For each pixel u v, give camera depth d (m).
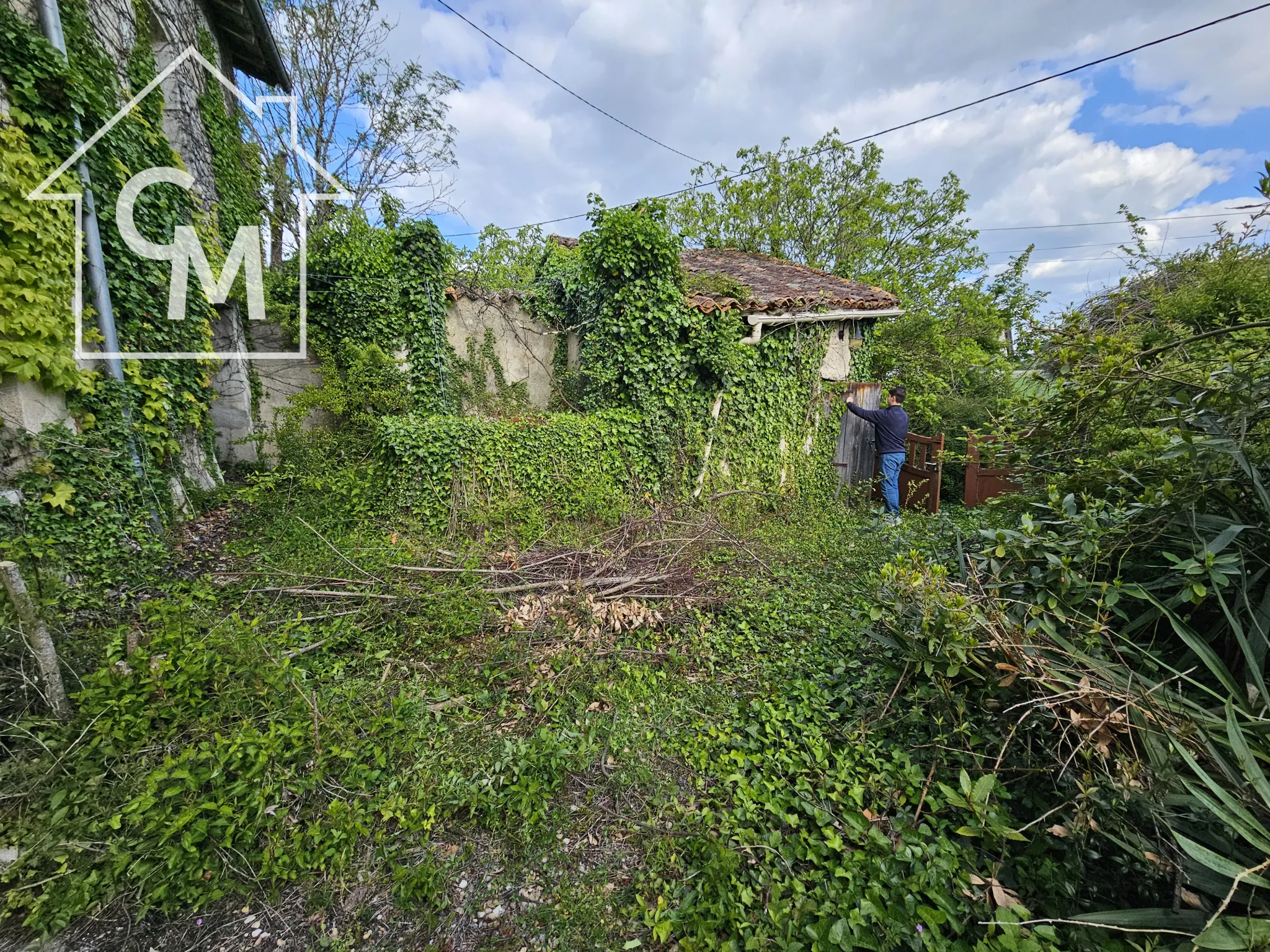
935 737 2.47
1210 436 2.39
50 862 1.95
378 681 3.12
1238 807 1.57
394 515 5.78
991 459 3.86
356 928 1.92
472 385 8.79
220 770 2.10
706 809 2.34
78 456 4.17
